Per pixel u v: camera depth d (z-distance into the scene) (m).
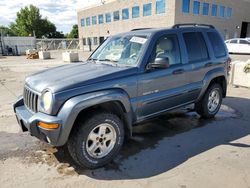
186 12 31.75
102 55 4.47
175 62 4.26
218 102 5.39
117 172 3.27
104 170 3.33
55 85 3.11
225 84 5.43
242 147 3.93
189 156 3.66
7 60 23.47
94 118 3.21
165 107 4.23
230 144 4.05
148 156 3.69
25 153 3.82
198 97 4.88
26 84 3.66
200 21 33.88
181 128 4.79
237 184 2.95
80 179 3.12
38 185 3.01
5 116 5.65
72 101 3.00
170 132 4.59
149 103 3.87
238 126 4.86
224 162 3.46
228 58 5.46
